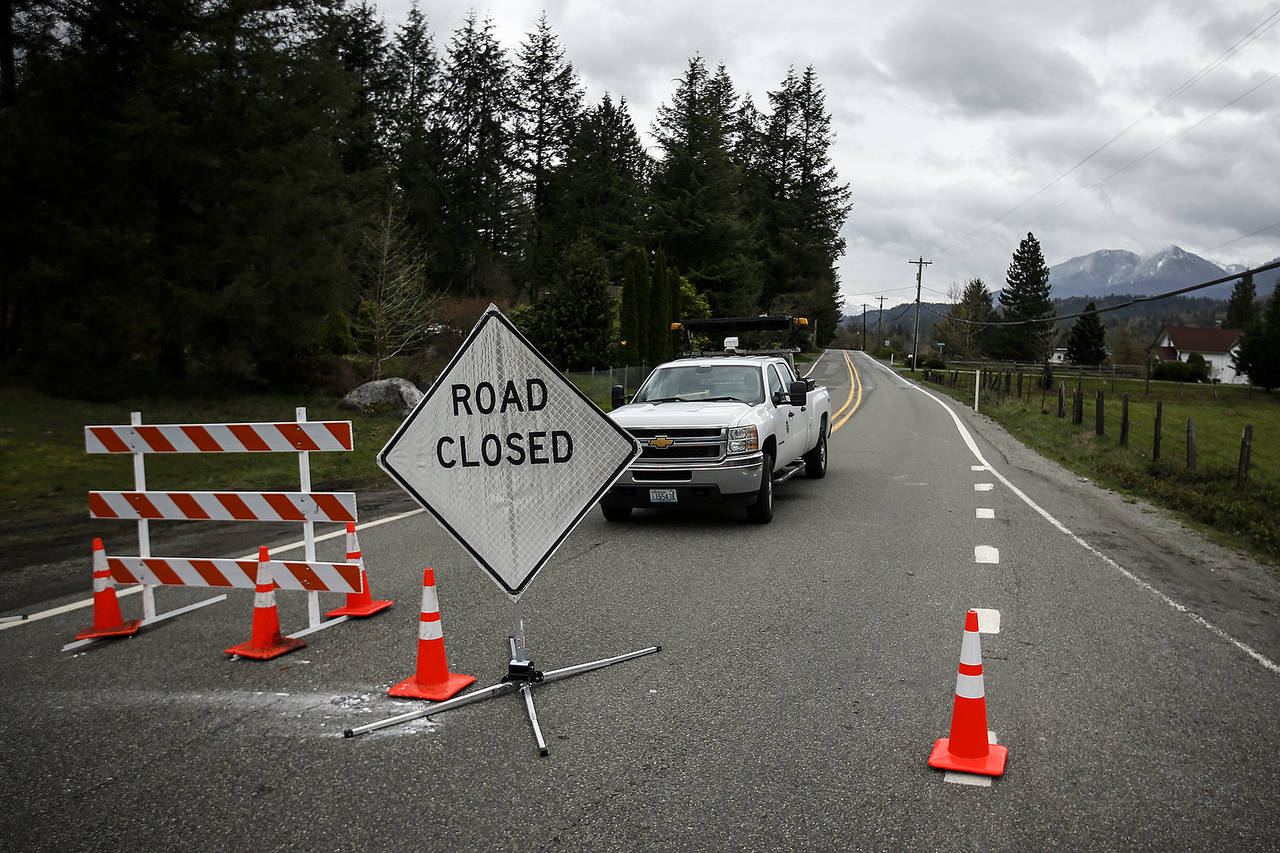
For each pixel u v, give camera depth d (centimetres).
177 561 646
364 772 396
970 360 9744
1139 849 325
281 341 2511
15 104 2152
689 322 1552
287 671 537
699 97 6431
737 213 6438
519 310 3919
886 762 398
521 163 6575
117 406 2086
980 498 1207
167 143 2144
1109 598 688
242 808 364
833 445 1981
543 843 333
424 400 509
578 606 664
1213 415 4166
